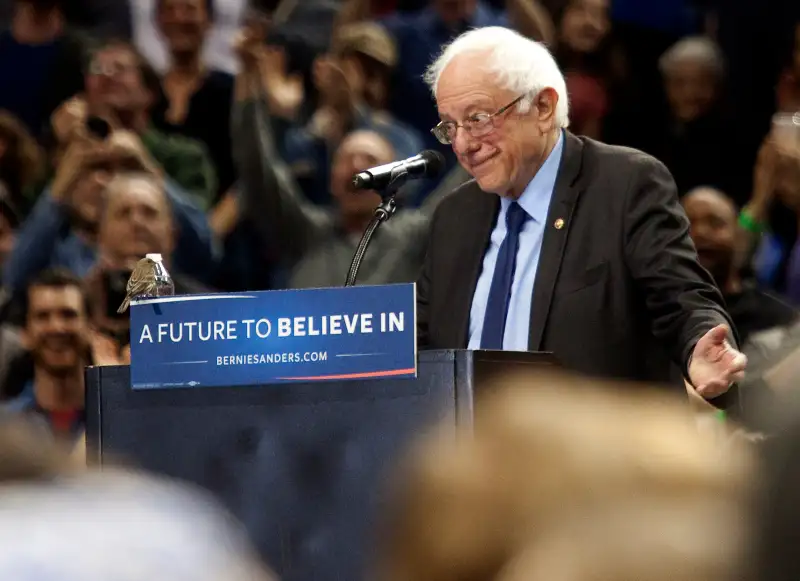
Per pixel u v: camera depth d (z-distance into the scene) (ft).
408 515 10.25
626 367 31.78
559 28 73.36
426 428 22.97
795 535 14.89
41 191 70.74
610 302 31.86
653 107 72.54
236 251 65.26
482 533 9.87
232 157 70.64
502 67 32.73
